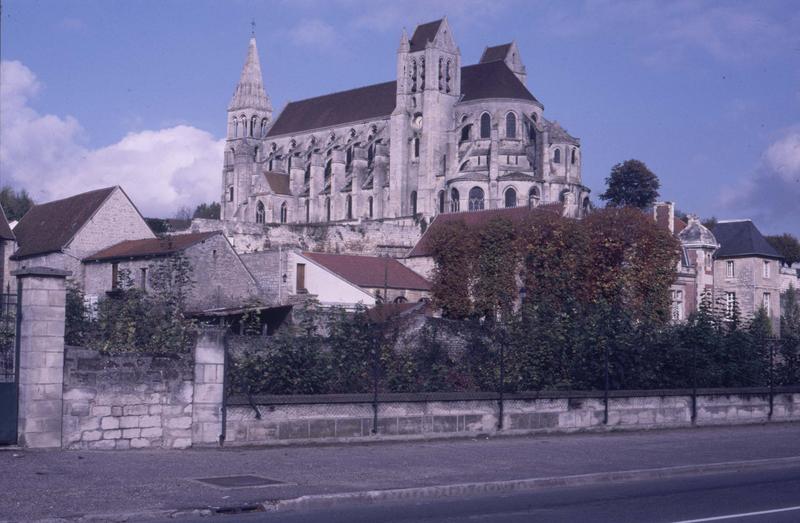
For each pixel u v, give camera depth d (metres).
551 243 57.22
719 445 24.52
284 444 22.12
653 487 17.98
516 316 28.23
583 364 27.94
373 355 24.03
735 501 16.11
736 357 31.52
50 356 19.45
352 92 125.75
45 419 19.39
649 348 29.38
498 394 25.50
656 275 58.44
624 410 28.00
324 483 16.83
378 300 26.75
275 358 22.91
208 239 53.81
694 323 32.38
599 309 29.95
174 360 20.97
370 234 92.19
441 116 110.06
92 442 19.94
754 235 77.25
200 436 21.12
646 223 58.78
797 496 16.73
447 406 24.62
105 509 13.95
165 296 29.25
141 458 19.12
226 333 21.66
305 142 126.62
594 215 59.97
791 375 33.25
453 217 76.25
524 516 14.43
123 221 61.84
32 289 19.36
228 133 140.62
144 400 20.53
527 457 21.20
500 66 111.56
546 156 101.12
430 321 25.86
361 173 112.50
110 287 56.72
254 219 118.31
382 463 19.67
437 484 17.00
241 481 16.72
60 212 64.00
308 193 117.19
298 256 58.44
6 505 14.00
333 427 22.81
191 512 14.16
